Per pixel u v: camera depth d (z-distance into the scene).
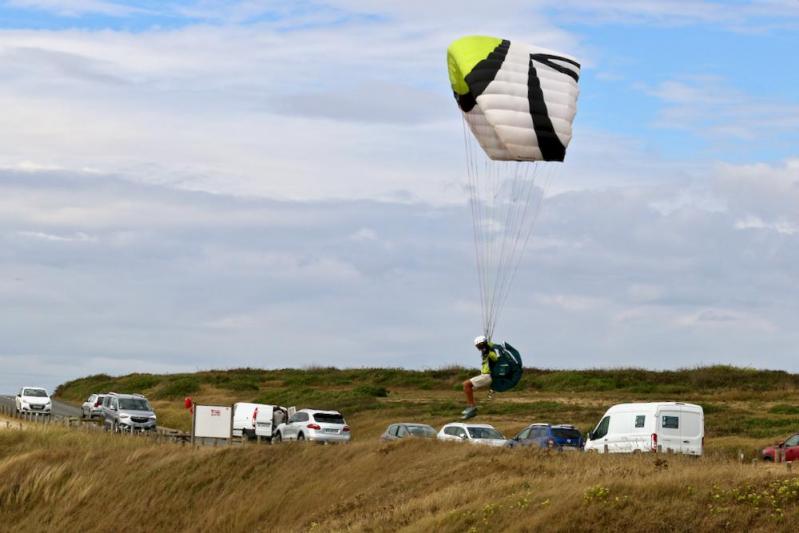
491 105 39.81
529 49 41.62
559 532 31.94
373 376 126.75
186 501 56.75
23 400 99.50
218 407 66.75
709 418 78.69
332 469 52.72
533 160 40.47
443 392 112.62
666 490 32.78
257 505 53.06
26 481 63.03
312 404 102.75
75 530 58.72
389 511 40.28
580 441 56.19
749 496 31.31
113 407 82.62
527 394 103.88
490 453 46.41
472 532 33.62
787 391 97.19
